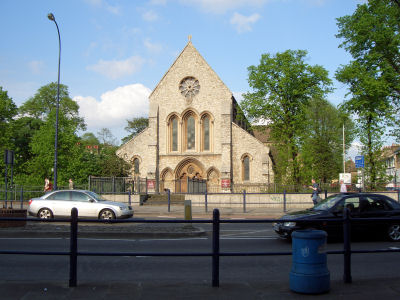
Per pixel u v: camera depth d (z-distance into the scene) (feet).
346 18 114.52
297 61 134.82
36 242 44.09
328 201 48.03
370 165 114.83
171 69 156.25
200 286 23.85
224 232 56.59
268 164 145.59
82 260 35.09
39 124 186.29
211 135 151.12
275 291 22.75
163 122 154.81
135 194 111.96
